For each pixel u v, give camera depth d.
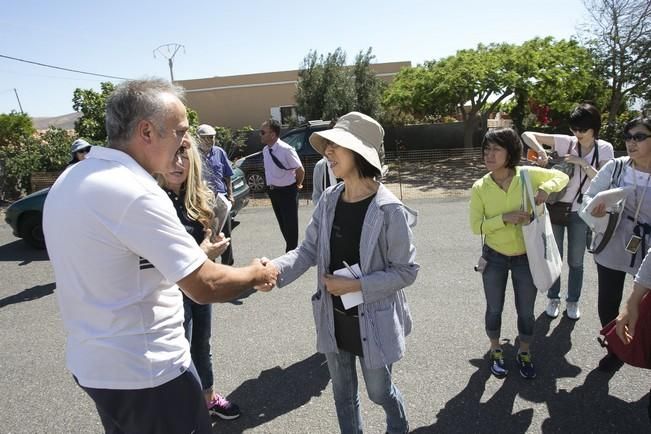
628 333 2.28
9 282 5.88
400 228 2.00
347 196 2.15
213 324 4.19
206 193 2.43
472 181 11.38
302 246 2.30
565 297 4.29
